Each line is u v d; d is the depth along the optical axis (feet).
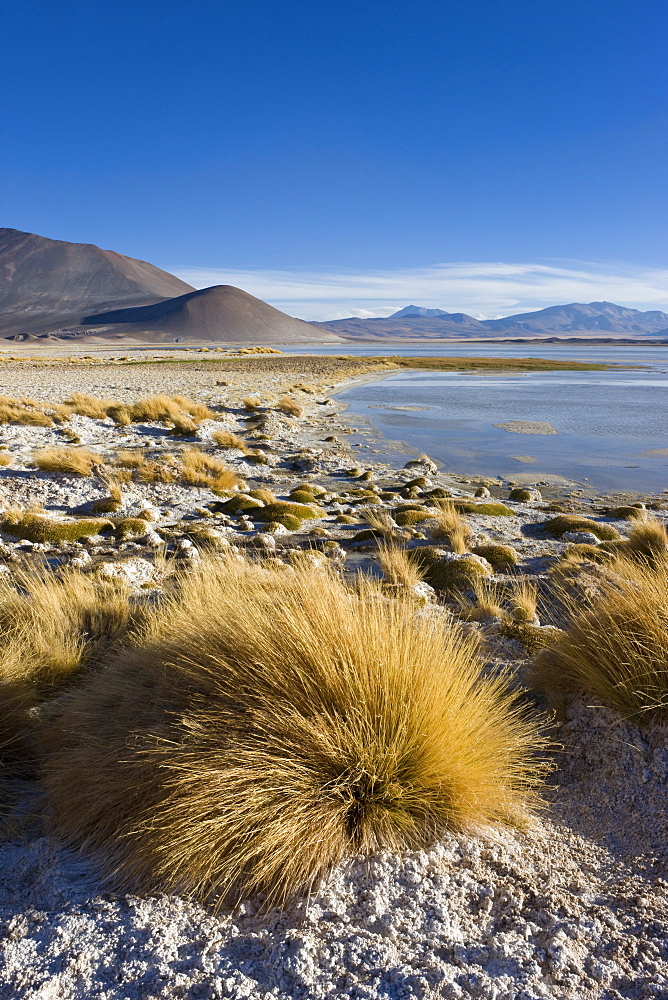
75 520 32.04
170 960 7.37
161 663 12.48
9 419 59.47
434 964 7.05
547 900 8.15
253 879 8.55
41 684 14.87
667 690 11.45
